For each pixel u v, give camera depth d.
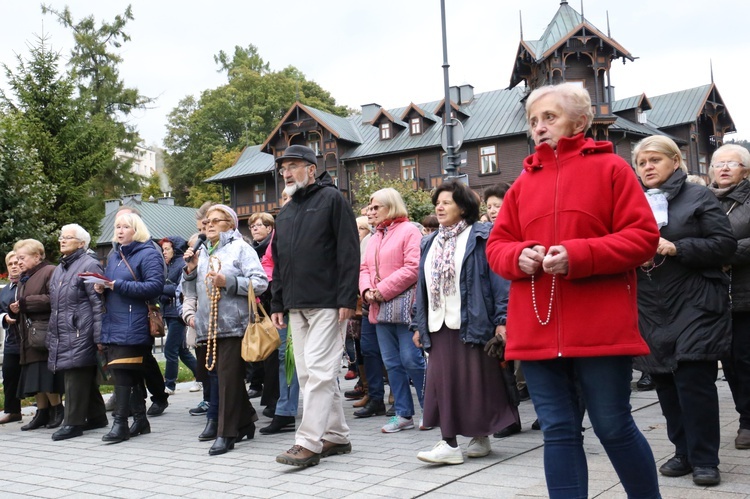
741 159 5.02
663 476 4.29
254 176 51.34
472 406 4.95
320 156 47.81
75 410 6.84
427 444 5.77
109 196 43.38
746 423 4.90
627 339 2.86
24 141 22.50
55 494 4.64
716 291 4.09
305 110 47.69
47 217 26.72
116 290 6.44
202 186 65.81
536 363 3.03
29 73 28.41
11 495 4.65
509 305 3.12
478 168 42.19
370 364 7.46
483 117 43.12
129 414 6.63
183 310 6.44
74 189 28.41
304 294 5.28
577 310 2.89
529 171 3.16
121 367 6.48
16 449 6.34
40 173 22.95
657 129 45.50
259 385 9.21
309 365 5.23
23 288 7.46
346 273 5.27
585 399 2.96
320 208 5.36
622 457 2.94
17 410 8.18
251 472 5.02
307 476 4.81
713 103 46.84
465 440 5.86
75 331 6.79
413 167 44.97
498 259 3.07
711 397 4.07
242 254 6.04
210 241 6.22
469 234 5.10
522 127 40.75
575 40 38.34
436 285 5.06
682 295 4.10
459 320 4.98
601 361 2.89
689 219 4.18
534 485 4.25
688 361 4.05
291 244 5.38
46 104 28.72
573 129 3.09
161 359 15.41
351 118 50.72
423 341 5.13
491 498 4.05
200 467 5.27
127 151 45.22
